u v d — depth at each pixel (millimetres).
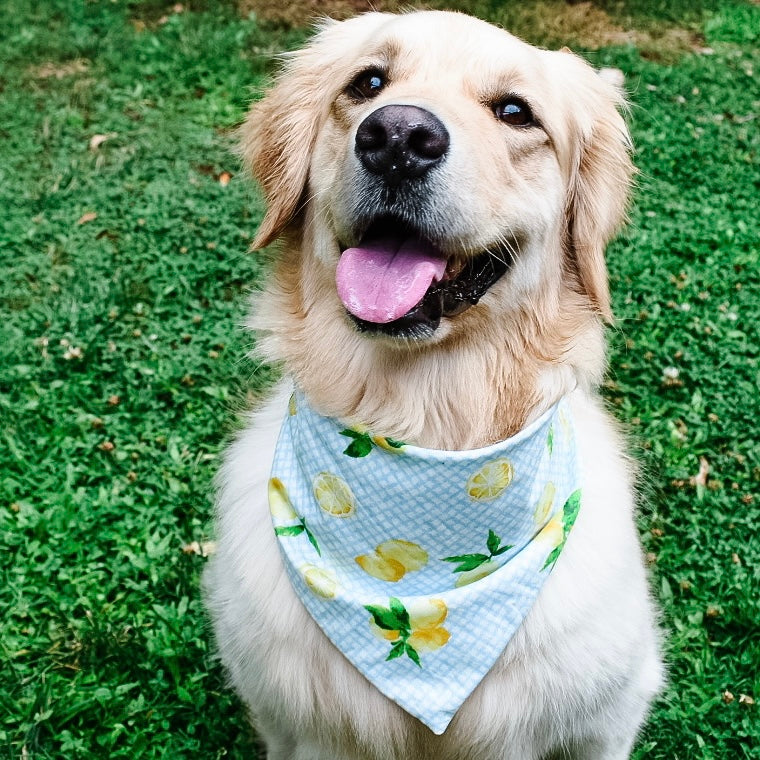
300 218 597
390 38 548
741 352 1012
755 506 839
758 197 1355
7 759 648
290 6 1930
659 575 787
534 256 553
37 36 1715
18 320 1034
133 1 1911
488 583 532
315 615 546
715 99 1660
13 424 889
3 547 781
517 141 540
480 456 512
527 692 547
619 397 959
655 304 1068
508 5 2018
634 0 2096
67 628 732
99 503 821
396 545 538
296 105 616
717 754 676
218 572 608
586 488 579
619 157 609
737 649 739
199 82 1580
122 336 1017
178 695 696
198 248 1149
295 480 562
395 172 483
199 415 921
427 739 570
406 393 545
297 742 620
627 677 564
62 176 1290
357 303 492
